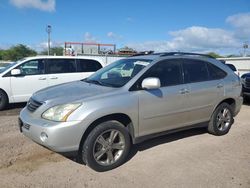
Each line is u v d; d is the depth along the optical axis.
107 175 4.25
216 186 3.97
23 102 9.53
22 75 9.04
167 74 5.15
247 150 5.37
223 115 6.19
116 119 4.55
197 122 5.67
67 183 3.98
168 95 4.99
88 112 4.09
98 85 4.93
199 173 4.36
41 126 4.04
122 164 4.61
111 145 4.40
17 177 4.13
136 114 4.60
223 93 5.99
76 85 5.09
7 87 8.78
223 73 6.16
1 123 7.02
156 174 4.30
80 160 4.58
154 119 4.86
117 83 4.82
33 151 5.08
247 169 4.53
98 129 4.22
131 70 5.02
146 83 4.56
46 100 4.31
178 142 5.73
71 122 3.99
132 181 4.07
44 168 4.43
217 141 5.85
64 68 9.73
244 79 10.18
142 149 5.31
